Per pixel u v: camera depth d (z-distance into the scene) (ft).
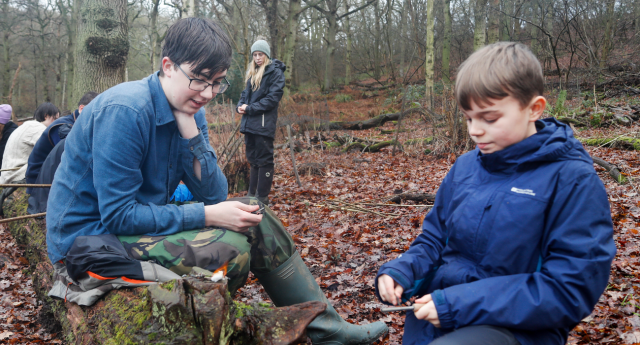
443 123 29.78
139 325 4.58
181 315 4.33
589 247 3.45
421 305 3.88
